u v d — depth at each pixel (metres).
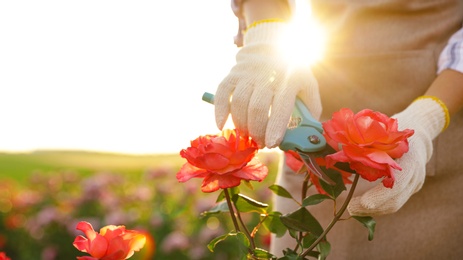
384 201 0.91
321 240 0.89
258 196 3.18
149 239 3.11
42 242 3.52
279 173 1.29
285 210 1.22
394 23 1.18
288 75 0.98
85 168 10.80
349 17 1.20
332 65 1.21
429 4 1.16
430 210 1.15
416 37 1.16
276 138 0.91
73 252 3.51
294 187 1.22
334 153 0.88
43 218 3.47
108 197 3.59
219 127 0.98
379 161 0.79
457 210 1.14
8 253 3.62
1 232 3.65
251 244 0.94
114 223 3.29
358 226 1.18
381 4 1.17
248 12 1.16
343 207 0.88
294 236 0.91
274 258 0.88
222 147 0.83
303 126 0.93
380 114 0.83
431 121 1.04
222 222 3.07
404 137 0.80
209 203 3.13
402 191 0.93
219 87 1.00
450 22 1.16
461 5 1.18
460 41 1.10
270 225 0.97
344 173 0.93
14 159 13.18
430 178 1.16
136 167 9.34
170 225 3.16
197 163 0.84
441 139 1.16
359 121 0.81
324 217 1.20
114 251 0.85
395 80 1.17
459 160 1.15
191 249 3.01
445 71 1.09
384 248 1.17
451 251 1.14
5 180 4.16
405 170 0.94
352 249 1.18
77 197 3.66
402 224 1.17
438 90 1.08
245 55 1.04
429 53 1.15
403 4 1.16
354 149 0.81
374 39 1.18
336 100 1.21
